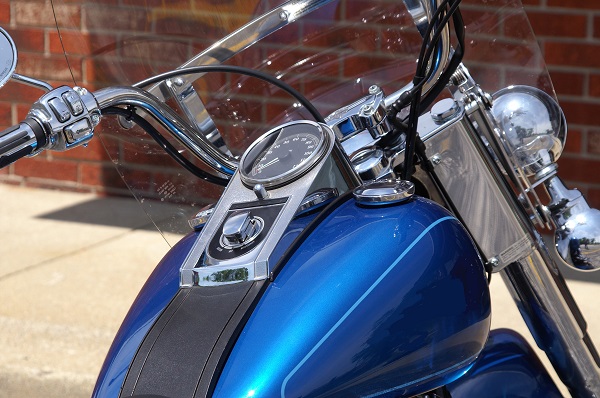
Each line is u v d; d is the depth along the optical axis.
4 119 3.36
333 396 1.13
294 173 1.31
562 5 4.57
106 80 1.72
